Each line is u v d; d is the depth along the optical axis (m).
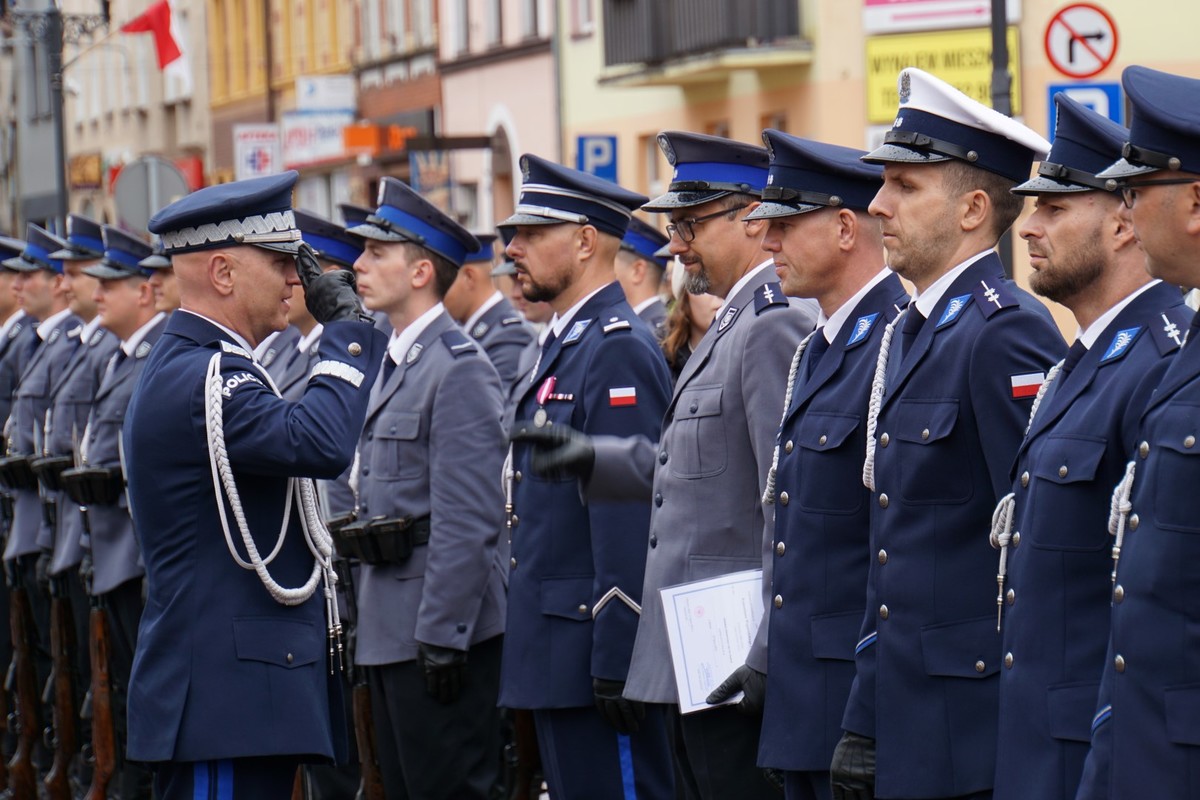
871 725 6.11
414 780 9.21
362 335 7.17
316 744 7.05
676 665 7.02
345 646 9.50
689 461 7.30
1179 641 4.84
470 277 12.57
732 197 7.41
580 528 8.25
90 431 11.39
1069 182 5.50
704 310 9.91
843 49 25.02
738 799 7.11
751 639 6.96
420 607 9.02
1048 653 5.37
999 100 13.86
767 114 26.91
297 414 6.95
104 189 60.31
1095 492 5.30
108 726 10.66
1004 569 5.65
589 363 8.18
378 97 42.72
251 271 7.20
